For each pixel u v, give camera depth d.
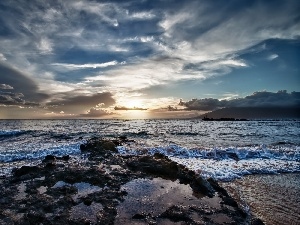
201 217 7.09
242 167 14.38
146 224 6.59
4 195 8.38
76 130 48.69
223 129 60.16
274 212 7.96
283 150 19.59
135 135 37.22
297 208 8.32
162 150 18.61
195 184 9.76
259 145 25.30
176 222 6.73
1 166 13.99
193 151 18.34
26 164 14.56
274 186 10.85
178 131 48.91
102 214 7.09
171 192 8.96
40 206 7.53
